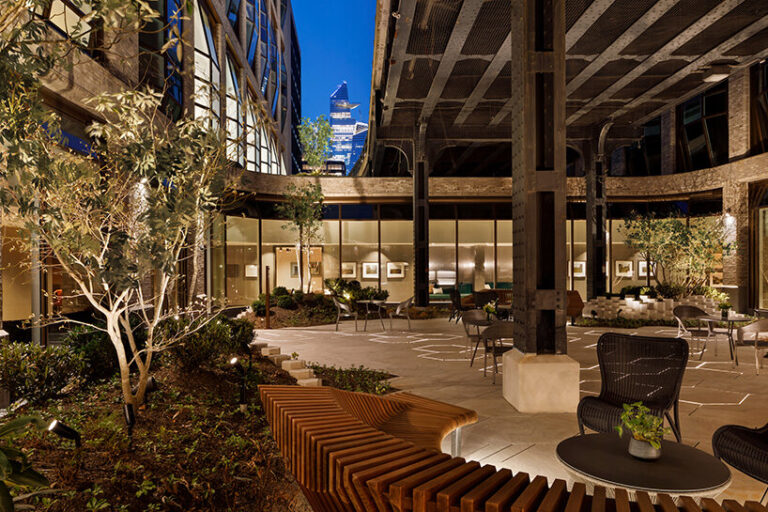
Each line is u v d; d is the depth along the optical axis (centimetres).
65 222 396
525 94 616
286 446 311
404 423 402
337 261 2119
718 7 1031
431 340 1173
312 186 1905
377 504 196
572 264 2175
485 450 471
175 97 1330
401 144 1958
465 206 2162
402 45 1221
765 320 819
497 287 2092
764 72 1652
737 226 1730
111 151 448
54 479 337
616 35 1159
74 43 315
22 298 730
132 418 402
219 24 1794
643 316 1498
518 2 637
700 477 280
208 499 351
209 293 1555
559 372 596
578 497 180
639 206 2122
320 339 1191
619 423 429
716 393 681
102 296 464
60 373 535
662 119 2152
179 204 419
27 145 324
